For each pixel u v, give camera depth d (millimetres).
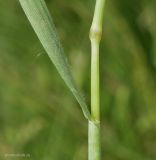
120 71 400
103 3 173
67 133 391
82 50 405
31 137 394
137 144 389
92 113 175
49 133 393
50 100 401
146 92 398
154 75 400
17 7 413
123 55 399
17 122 401
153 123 394
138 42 396
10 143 394
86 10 402
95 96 174
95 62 173
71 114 396
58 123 394
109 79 406
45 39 164
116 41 399
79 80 397
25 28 410
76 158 386
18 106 405
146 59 398
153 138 392
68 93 403
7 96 407
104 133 391
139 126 397
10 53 411
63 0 402
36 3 164
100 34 173
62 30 404
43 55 408
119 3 398
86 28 404
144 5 397
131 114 400
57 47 165
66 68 166
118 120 397
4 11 409
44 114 398
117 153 384
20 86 406
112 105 402
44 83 408
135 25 398
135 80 399
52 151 388
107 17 397
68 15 407
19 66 410
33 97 403
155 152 388
